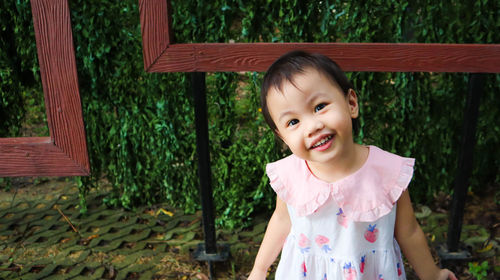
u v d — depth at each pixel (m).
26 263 2.53
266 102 1.31
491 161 2.86
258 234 2.71
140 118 2.68
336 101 1.24
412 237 1.49
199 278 2.37
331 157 1.25
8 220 2.94
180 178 2.86
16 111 2.93
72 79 1.71
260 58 1.87
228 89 2.52
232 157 2.67
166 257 2.54
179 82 2.57
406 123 2.58
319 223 1.43
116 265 2.48
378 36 2.36
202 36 2.39
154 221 2.88
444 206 2.87
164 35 1.85
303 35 2.35
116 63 2.55
